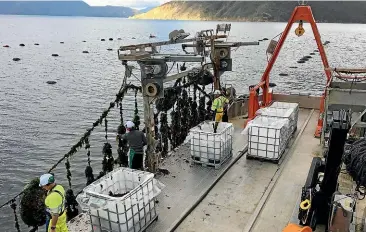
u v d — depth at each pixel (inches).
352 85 315.0
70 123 981.8
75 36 5059.1
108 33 5940.0
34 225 241.1
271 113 365.4
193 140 308.0
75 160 719.1
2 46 3299.7
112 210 201.2
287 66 2076.8
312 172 233.8
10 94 1328.7
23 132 916.0
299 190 267.9
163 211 241.8
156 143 308.0
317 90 1411.2
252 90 396.8
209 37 380.8
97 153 751.1
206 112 427.5
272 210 241.6
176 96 381.7
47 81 1571.1
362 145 199.6
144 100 282.2
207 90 975.0
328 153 202.5
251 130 317.4
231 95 452.4
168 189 270.7
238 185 278.1
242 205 248.8
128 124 280.2
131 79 1524.4
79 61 2300.7
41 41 4042.8
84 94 1322.6
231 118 460.8
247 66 2060.8
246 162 322.0
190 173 298.0
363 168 186.7
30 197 236.2
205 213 240.5
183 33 326.3
